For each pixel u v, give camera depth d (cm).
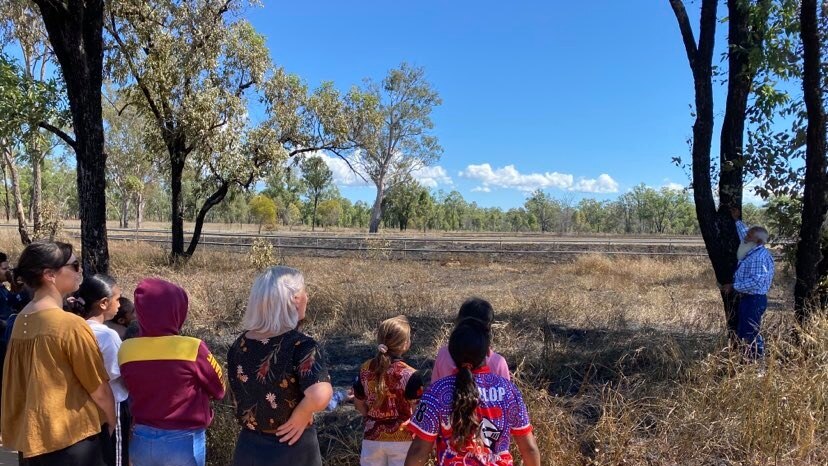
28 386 260
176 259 1717
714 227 629
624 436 390
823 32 620
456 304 1068
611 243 3184
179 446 268
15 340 268
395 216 7769
